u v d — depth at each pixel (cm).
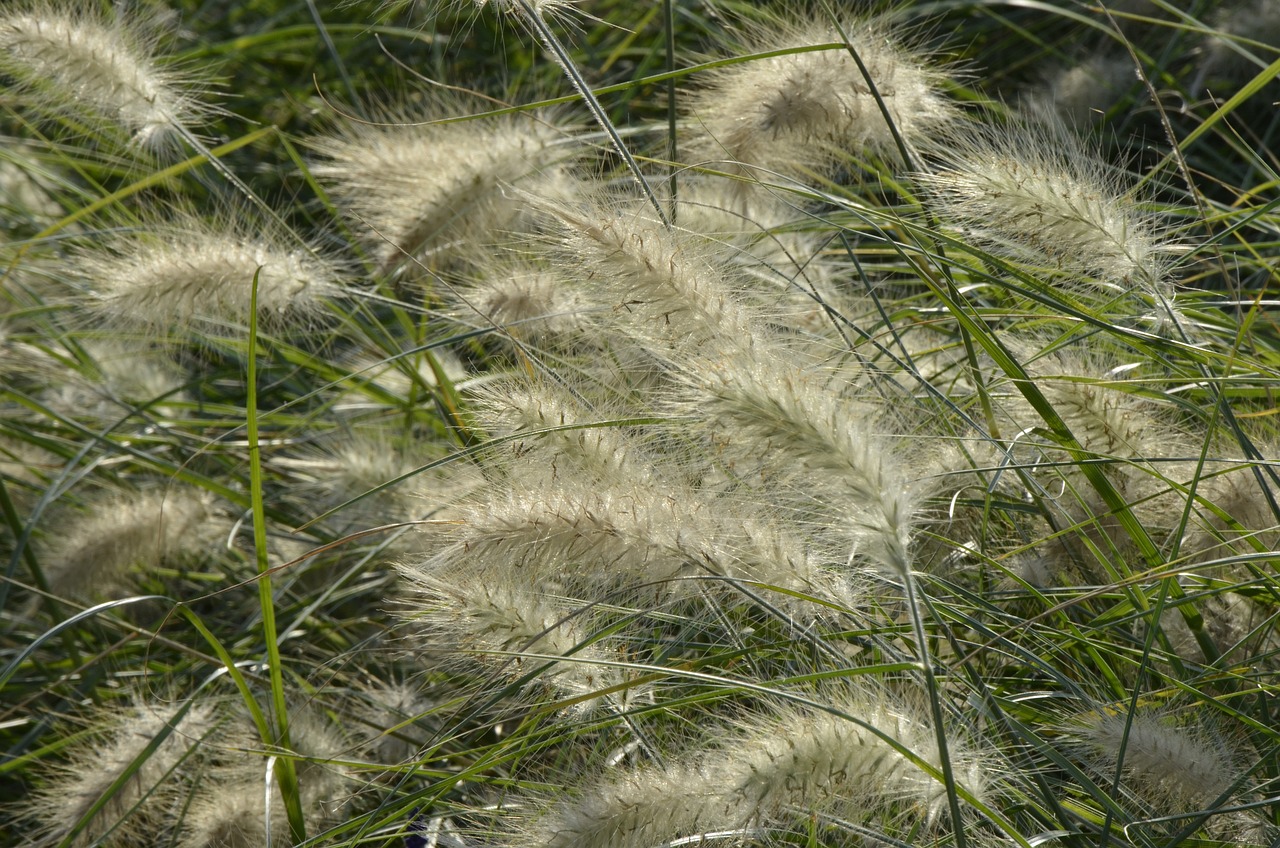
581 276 179
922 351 190
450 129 197
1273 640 182
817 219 187
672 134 191
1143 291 182
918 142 189
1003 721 177
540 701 182
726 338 177
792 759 172
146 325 198
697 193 192
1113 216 182
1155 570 175
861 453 171
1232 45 195
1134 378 186
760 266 188
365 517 198
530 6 183
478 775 182
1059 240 182
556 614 180
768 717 175
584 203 183
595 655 180
